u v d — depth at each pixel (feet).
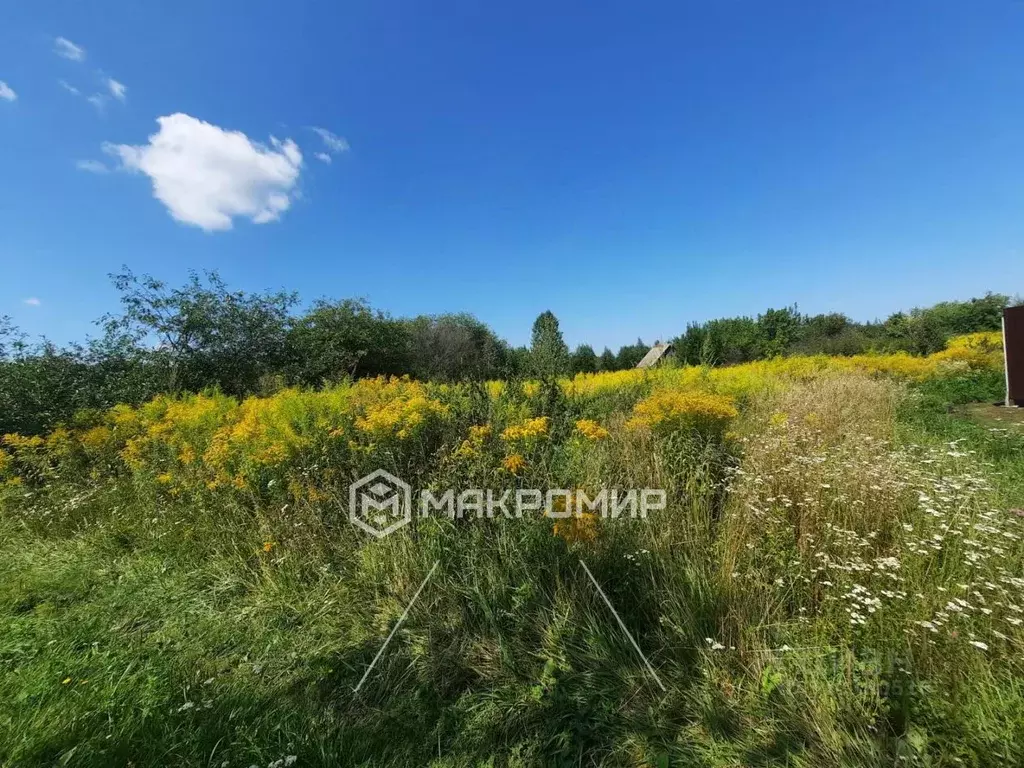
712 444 13.47
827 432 16.80
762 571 8.23
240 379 35.63
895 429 18.92
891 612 6.84
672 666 7.18
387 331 64.54
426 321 87.10
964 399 33.09
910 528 8.07
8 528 14.60
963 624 6.48
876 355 59.88
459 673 7.61
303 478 12.75
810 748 5.52
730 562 8.40
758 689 6.37
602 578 8.71
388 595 9.52
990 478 12.51
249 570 11.01
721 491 11.79
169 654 8.30
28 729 6.21
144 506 14.55
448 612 8.69
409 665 7.75
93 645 8.42
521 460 10.37
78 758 5.89
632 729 6.23
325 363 40.42
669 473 12.19
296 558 10.82
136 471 16.10
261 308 39.04
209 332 35.22
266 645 8.54
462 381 19.72
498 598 8.58
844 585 7.23
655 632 7.70
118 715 6.63
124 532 13.65
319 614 9.28
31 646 8.41
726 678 6.79
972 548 7.73
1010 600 6.67
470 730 6.48
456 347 77.30
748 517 9.27
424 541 9.83
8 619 9.43
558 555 8.93
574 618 8.04
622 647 7.51
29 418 23.76
